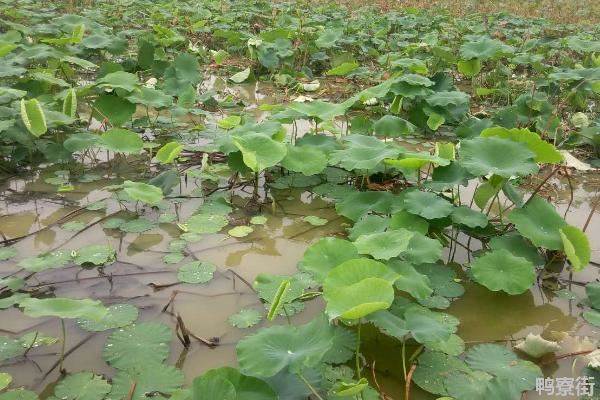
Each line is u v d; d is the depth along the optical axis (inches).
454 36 350.9
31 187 146.9
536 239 112.4
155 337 90.0
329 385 81.8
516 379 83.3
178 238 123.3
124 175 157.2
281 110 179.6
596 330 99.6
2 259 111.3
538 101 203.0
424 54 294.8
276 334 77.0
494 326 99.7
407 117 208.7
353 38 327.9
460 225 127.4
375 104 222.1
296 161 144.3
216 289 105.5
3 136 154.3
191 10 375.6
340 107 162.4
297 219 136.5
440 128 211.6
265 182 155.9
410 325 82.8
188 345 89.5
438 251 104.4
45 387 80.0
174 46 316.5
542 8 551.5
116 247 118.6
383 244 101.7
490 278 103.9
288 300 101.5
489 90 235.6
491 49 230.8
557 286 111.9
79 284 104.7
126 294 102.3
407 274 95.7
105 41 245.8
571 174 175.6
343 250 97.3
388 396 81.8
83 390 78.4
